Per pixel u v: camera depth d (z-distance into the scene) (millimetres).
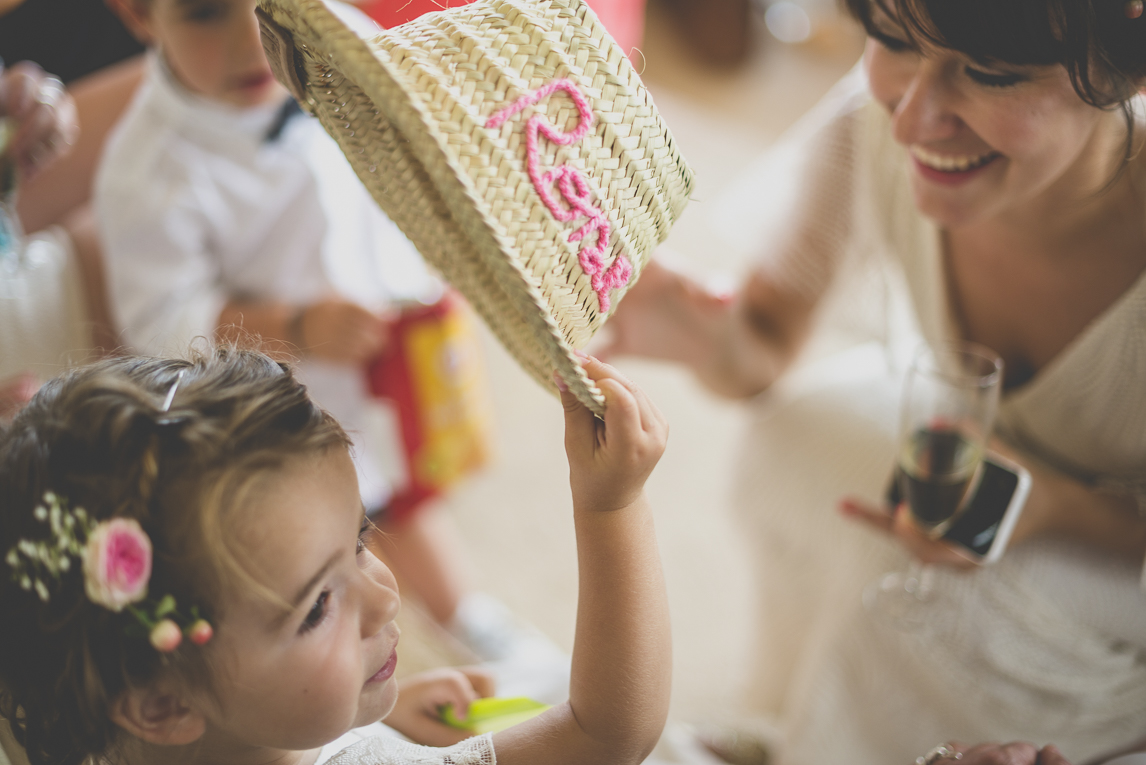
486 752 753
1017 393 1199
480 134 606
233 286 1562
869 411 1321
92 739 677
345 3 1464
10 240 1265
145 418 639
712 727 1488
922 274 1277
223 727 672
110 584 581
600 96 655
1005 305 1220
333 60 627
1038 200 1045
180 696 648
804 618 1453
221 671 644
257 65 1392
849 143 1312
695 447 2238
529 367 808
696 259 2682
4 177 1210
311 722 674
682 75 3668
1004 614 1150
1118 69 792
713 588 1898
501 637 1727
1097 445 1194
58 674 649
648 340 1401
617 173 671
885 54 913
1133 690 1149
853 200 1341
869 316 1432
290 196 1526
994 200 924
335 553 673
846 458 1302
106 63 1676
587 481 703
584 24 659
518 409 2381
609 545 720
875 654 1219
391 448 1615
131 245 1409
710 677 1718
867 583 1238
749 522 1445
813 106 3457
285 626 649
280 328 1472
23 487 640
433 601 1743
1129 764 931
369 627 706
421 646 1344
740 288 1513
